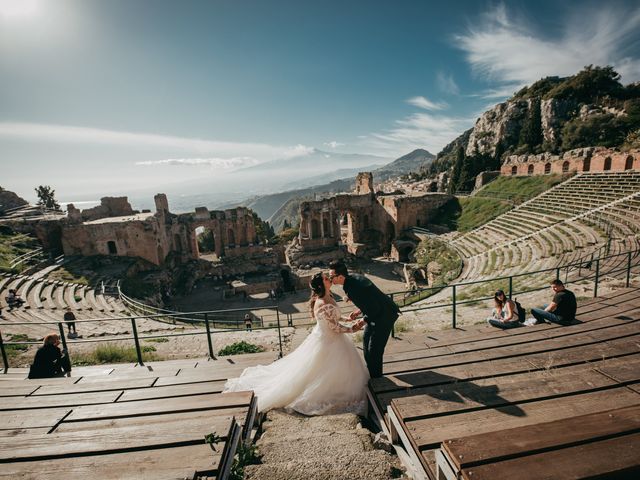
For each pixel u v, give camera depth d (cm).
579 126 7188
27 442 387
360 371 544
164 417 456
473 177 7256
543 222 3581
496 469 245
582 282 1650
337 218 5544
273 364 606
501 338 690
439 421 382
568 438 270
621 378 456
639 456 249
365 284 521
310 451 411
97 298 2819
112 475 325
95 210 5022
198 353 1261
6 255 3312
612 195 3425
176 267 4622
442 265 3697
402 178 16325
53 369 689
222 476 337
